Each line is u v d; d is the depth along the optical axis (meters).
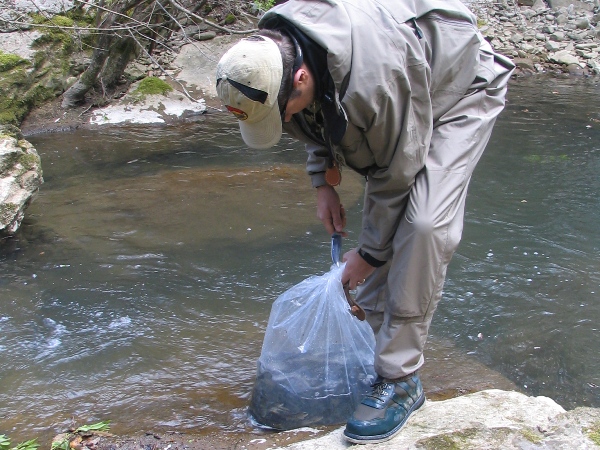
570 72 8.55
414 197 1.81
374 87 1.61
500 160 5.03
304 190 4.59
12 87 6.26
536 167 4.88
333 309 2.27
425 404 2.12
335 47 1.60
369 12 1.67
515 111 6.50
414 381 2.03
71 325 2.96
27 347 2.79
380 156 1.78
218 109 6.74
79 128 6.25
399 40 1.65
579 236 3.78
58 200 4.44
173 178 4.84
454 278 3.31
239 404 2.38
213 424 2.26
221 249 3.70
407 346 1.95
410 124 1.71
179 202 4.38
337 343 2.27
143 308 3.10
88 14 7.16
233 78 1.60
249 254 3.64
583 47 9.11
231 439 2.16
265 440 2.12
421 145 1.76
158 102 6.64
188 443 2.14
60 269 3.49
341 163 1.88
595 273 3.37
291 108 1.70
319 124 1.86
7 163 3.90
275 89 1.61
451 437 1.88
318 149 2.08
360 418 1.93
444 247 1.81
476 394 2.18
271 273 3.43
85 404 2.41
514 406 2.08
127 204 4.36
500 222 3.96
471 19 1.88
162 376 2.57
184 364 2.65
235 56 1.61
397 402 1.97
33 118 6.41
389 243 1.92
